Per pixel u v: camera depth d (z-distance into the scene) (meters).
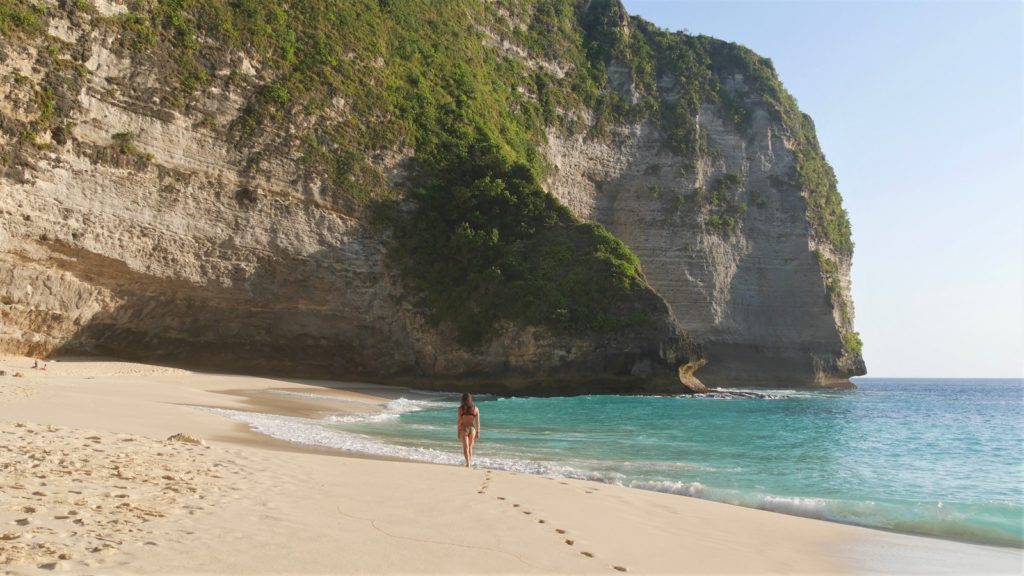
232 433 14.68
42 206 32.09
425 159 51.03
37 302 32.72
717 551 7.00
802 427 25.94
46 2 33.22
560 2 76.06
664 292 67.81
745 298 71.06
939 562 7.20
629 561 6.27
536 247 50.69
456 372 47.66
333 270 44.66
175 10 39.00
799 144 79.12
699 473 13.70
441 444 16.16
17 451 8.66
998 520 9.77
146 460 9.21
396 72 52.97
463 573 5.40
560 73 71.12
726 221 71.25
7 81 31.05
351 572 5.19
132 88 36.25
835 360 71.81
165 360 39.75
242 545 5.62
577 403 37.09
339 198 45.38
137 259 36.19
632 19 81.25
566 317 46.12
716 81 78.19
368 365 47.75
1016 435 23.27
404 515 7.39
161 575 4.69
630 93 73.88
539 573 5.59
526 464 13.26
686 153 71.88
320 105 45.19
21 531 5.30
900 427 26.83
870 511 10.14
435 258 49.19
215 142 39.72
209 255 39.34
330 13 49.81
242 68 41.50
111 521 5.91
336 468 10.51
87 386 22.94
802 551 7.41
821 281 72.06
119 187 35.31
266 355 43.56
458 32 62.41
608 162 70.44
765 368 70.06
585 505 8.89
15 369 27.45
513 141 60.00
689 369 49.22
